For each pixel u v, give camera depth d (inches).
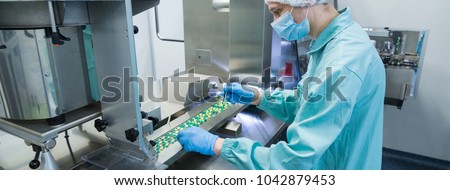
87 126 50.7
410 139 97.7
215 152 40.7
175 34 102.1
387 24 89.0
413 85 90.7
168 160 40.3
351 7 91.7
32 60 33.1
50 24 33.2
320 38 40.3
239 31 65.9
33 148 40.5
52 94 35.4
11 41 32.2
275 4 40.8
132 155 41.2
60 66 35.6
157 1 43.8
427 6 83.4
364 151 41.0
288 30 41.7
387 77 84.0
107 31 35.6
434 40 85.1
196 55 74.9
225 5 65.3
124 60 35.6
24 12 32.4
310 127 34.0
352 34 37.5
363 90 36.7
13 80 33.8
